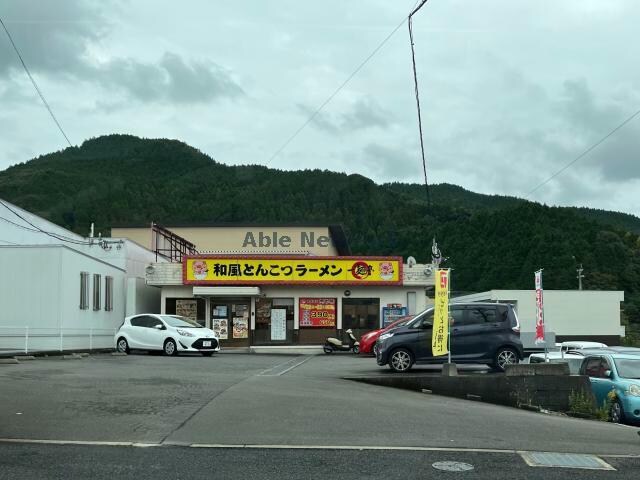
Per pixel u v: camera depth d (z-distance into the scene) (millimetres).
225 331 32406
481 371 17891
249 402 11188
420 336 17406
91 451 7660
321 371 17922
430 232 53500
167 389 12680
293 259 32156
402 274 32031
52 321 24750
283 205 52406
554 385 13992
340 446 8133
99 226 53531
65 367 16906
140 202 56094
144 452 7648
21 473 6645
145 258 37719
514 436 9250
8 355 19422
